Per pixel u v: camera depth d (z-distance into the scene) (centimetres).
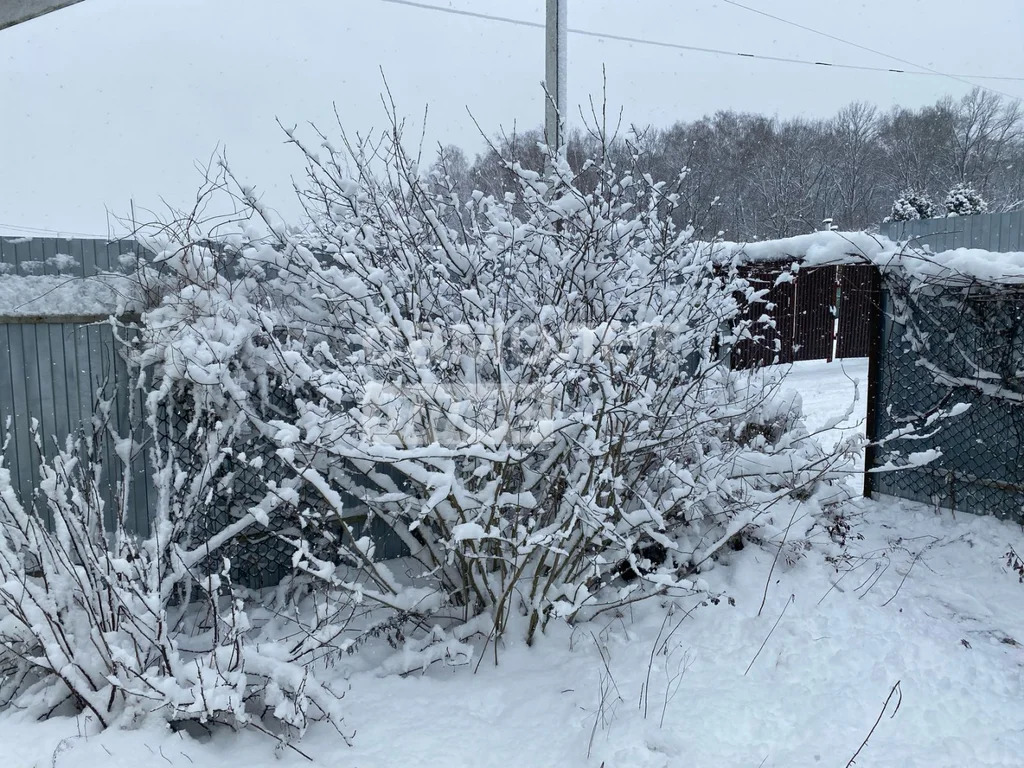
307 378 395
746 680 377
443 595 430
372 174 467
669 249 484
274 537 493
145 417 449
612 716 346
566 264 450
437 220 454
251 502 477
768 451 541
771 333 806
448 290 468
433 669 405
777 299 1220
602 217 456
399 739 334
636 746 322
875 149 3894
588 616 448
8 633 342
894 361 642
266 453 481
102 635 323
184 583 441
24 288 420
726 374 567
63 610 354
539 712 356
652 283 462
